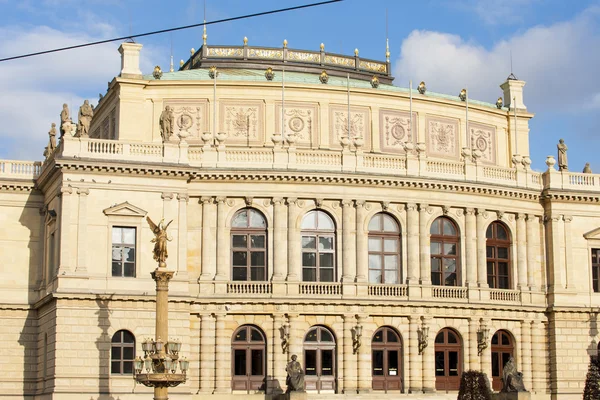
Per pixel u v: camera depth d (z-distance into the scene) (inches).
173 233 3184.1
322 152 3368.6
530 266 3619.6
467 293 3447.3
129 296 3080.7
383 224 3412.9
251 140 3599.9
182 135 3275.1
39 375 3265.3
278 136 3366.1
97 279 3083.2
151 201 3181.6
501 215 3577.8
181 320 3142.2
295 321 3250.5
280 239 3294.8
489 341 3452.3
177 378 2578.7
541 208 3686.0
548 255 3659.0
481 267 3501.5
